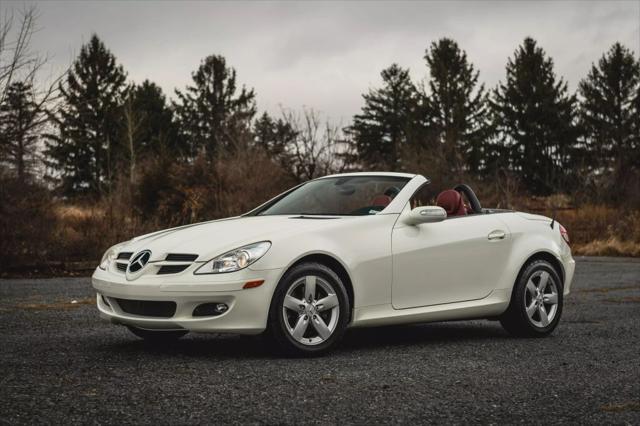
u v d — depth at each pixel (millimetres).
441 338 6707
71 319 7578
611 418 3947
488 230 6738
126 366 5098
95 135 43625
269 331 5406
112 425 3646
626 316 8383
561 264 7262
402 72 61000
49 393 4254
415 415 3938
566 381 4832
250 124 27062
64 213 14141
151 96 54719
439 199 6910
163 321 5340
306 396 4285
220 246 5426
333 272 5648
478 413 4004
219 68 54500
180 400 4141
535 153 46938
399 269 6055
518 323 6828
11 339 6309
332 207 6457
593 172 27344
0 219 12781
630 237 20578
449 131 41375
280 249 5434
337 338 5645
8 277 12289
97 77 44938
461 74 47688
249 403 4105
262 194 19969
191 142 53344
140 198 19953
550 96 47531
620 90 49688
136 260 5590
